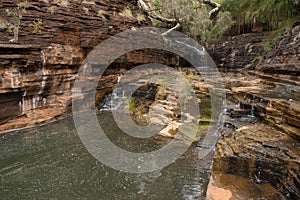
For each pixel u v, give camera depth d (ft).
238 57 53.88
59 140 22.43
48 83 27.48
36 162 18.44
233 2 59.11
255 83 34.35
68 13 30.68
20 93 24.91
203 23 51.19
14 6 26.27
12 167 17.63
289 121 18.61
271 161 13.75
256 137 17.33
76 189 15.33
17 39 25.05
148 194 14.93
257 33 53.67
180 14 50.14
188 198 14.49
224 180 13.92
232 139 17.30
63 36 29.76
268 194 12.57
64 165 18.13
